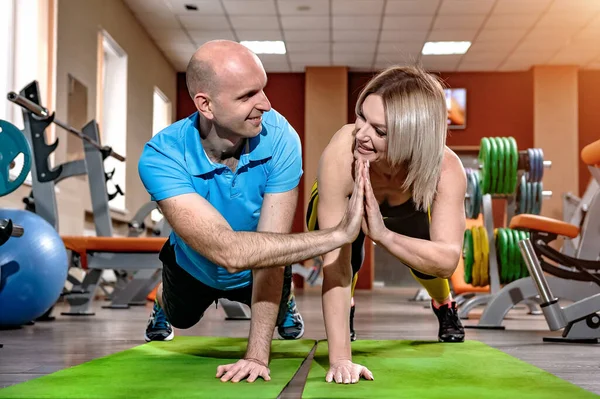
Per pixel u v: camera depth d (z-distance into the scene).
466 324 3.65
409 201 1.83
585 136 10.27
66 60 6.12
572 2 7.77
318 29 8.73
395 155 1.48
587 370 1.87
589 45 9.23
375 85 1.49
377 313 4.62
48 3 5.67
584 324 2.66
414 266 1.58
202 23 8.62
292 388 1.52
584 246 3.12
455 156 1.72
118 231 7.86
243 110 1.47
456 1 7.77
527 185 4.61
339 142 1.66
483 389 1.47
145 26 8.76
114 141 8.00
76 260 4.20
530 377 1.66
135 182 8.53
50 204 3.72
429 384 1.54
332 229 1.46
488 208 4.33
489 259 4.28
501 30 8.70
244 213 1.71
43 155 3.74
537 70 10.12
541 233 3.18
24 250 3.10
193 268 1.90
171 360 1.96
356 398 1.34
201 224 1.48
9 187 2.69
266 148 1.64
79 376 1.65
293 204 1.69
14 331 3.05
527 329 3.37
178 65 10.41
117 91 8.03
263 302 1.61
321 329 3.19
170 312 2.08
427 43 9.23
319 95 10.24
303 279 10.14
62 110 6.00
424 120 1.47
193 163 1.59
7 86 5.35
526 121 10.33
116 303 4.82
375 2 7.82
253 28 8.75
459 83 10.42
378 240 1.54
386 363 1.92
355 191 1.46
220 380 1.57
